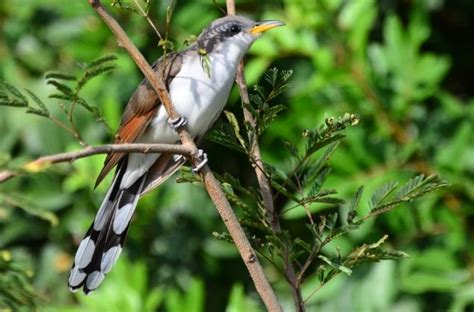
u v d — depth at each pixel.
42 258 13.59
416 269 12.15
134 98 9.08
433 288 11.91
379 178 11.82
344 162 11.87
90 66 6.74
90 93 12.93
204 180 7.09
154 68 9.02
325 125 7.32
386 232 12.08
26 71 13.60
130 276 12.00
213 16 12.60
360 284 12.14
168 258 13.23
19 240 13.66
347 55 12.02
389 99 12.12
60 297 13.42
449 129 12.19
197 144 9.08
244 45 9.12
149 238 13.20
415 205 12.03
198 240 13.28
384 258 7.23
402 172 11.95
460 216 12.07
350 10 12.03
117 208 8.55
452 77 13.56
